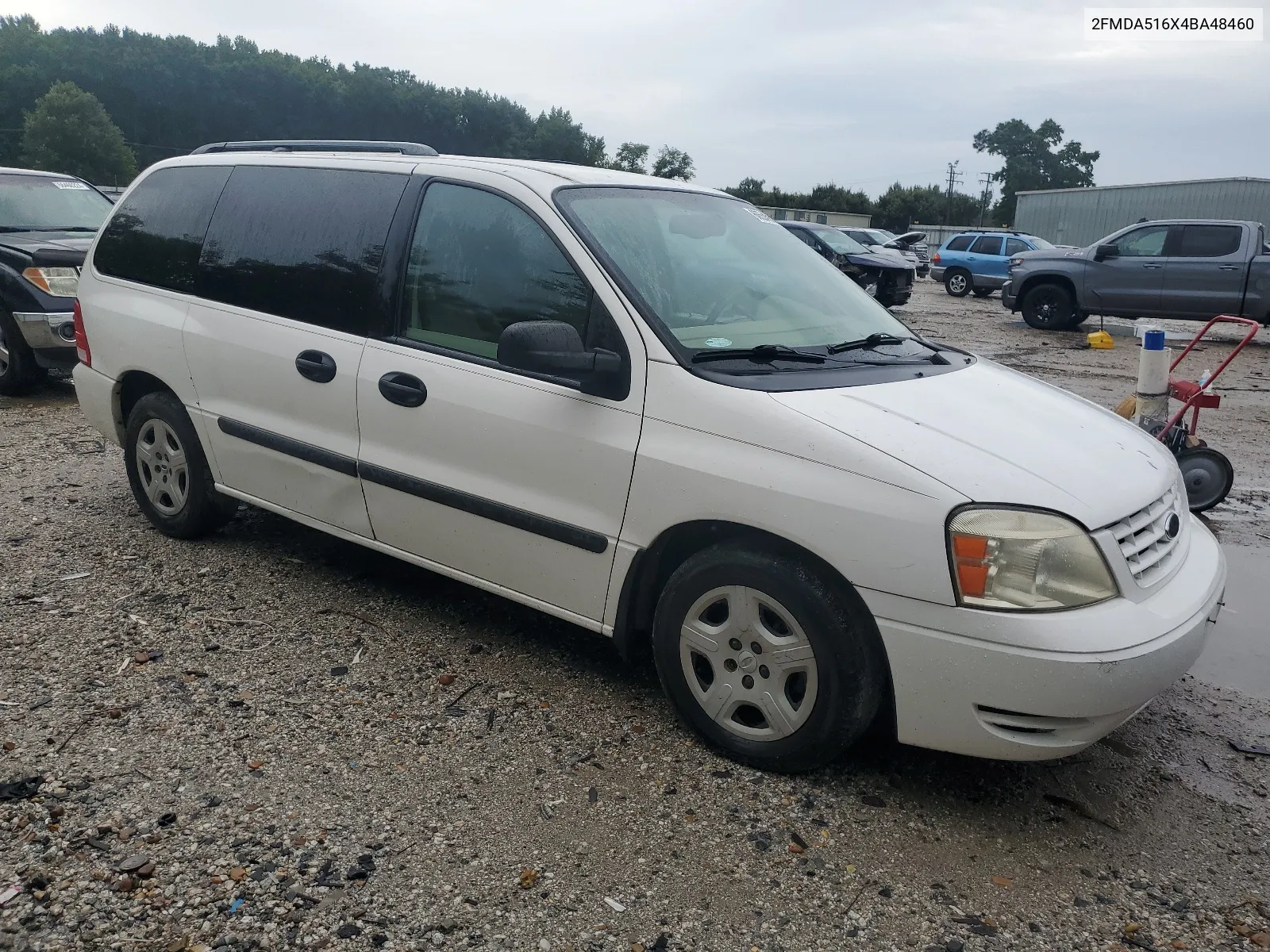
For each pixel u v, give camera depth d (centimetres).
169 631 392
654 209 376
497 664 377
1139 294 1560
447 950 234
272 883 252
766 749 306
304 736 321
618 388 319
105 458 647
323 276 398
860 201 9381
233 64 11388
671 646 322
